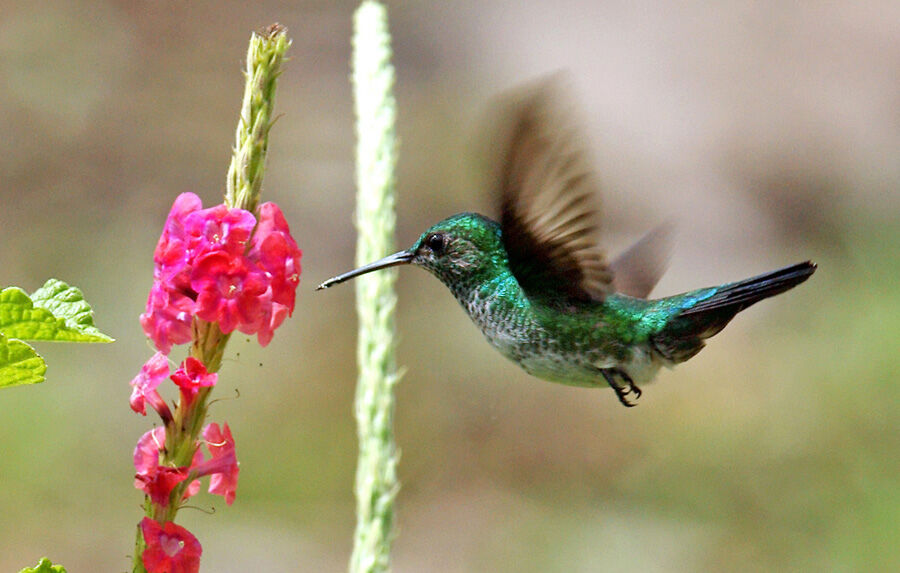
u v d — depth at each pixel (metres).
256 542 12.54
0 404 12.56
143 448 3.16
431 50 22.50
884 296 15.21
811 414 13.77
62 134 17.62
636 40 22.50
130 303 15.02
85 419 13.01
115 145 17.97
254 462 13.44
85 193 17.31
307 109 20.38
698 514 13.49
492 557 13.23
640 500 13.86
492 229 5.00
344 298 16.34
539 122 4.35
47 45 18.05
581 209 4.74
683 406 14.56
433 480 14.49
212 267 3.03
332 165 19.25
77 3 18.59
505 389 15.20
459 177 18.52
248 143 3.14
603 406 14.88
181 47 19.30
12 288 2.99
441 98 20.95
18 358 3.00
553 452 14.52
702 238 19.39
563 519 13.74
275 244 3.13
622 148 20.69
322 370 14.56
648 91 21.67
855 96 21.20
